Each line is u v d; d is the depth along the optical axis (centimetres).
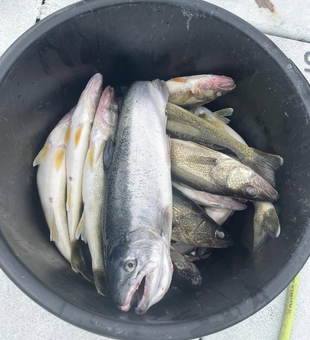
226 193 51
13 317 53
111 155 49
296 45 71
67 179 51
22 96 46
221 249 55
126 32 49
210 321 34
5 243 35
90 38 48
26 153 49
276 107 48
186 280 47
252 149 52
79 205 51
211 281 46
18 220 43
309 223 39
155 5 45
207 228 52
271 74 46
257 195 49
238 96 56
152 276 40
